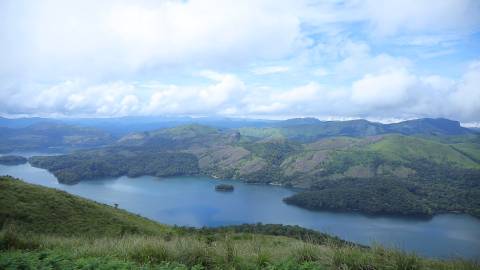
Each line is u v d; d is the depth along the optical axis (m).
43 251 12.11
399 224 170.75
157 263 10.60
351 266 9.52
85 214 46.25
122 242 12.95
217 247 11.47
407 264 9.43
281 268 9.53
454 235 142.50
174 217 160.38
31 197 44.94
